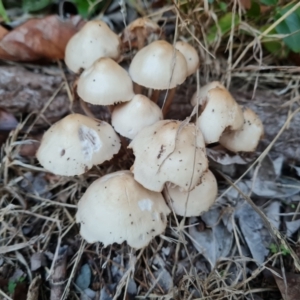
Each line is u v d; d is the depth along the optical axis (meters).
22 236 0.19
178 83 0.17
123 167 0.20
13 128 0.22
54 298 0.17
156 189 0.15
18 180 0.20
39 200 0.20
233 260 0.18
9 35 0.22
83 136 0.17
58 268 0.18
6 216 0.19
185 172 0.15
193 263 0.18
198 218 0.19
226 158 0.20
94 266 0.18
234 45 0.24
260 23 0.24
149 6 0.25
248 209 0.20
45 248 0.18
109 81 0.17
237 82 0.24
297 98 0.21
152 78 0.17
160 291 0.18
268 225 0.18
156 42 0.17
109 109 0.20
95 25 0.19
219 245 0.19
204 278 0.18
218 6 0.23
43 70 0.23
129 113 0.17
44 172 0.21
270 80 0.24
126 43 0.22
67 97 0.22
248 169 0.19
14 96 0.22
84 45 0.19
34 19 0.22
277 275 0.17
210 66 0.23
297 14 0.22
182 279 0.17
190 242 0.19
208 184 0.17
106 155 0.17
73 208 0.20
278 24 0.22
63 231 0.19
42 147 0.17
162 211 0.16
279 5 0.23
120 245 0.18
